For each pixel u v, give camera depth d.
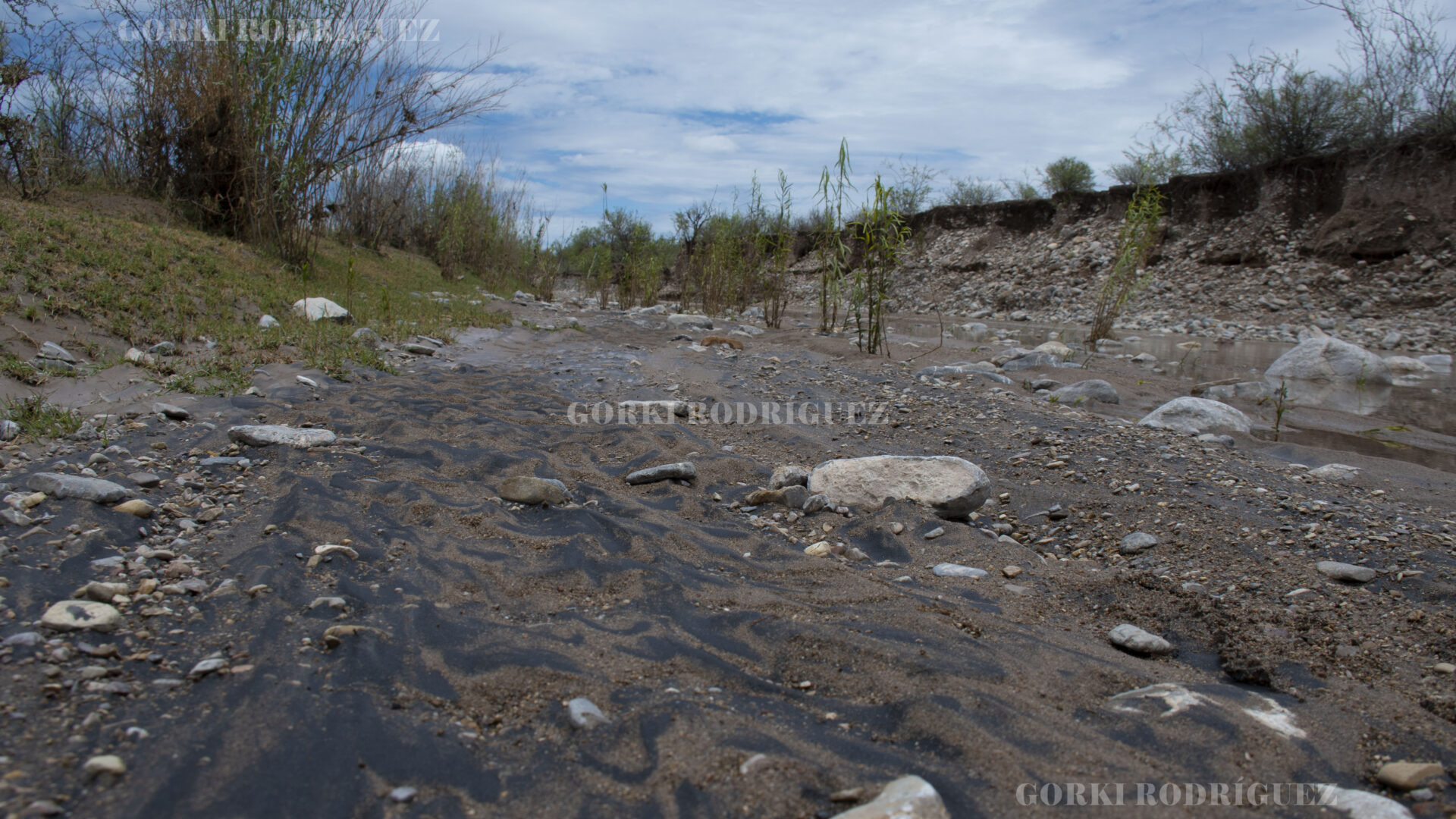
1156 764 1.82
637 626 2.44
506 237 18.02
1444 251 14.10
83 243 6.65
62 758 1.64
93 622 2.18
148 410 4.41
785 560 3.10
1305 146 17.52
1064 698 2.12
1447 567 3.10
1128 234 11.41
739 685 2.12
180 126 9.88
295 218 9.85
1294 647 2.49
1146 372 8.61
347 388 5.47
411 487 3.55
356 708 1.89
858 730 1.92
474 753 1.77
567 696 2.01
